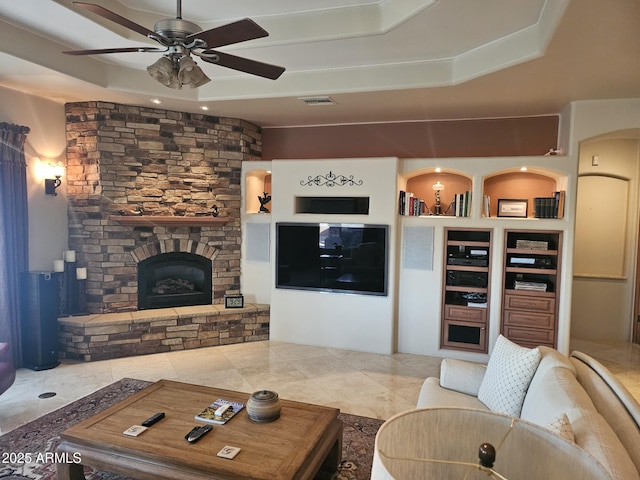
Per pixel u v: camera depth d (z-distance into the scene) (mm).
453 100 4664
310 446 2279
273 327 5613
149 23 3600
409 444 951
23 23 3447
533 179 5234
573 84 4016
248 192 5867
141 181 5266
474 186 4922
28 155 4719
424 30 3414
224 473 2082
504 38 3545
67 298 5105
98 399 3801
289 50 3916
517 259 4906
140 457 2227
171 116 5367
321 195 5336
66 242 5199
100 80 4383
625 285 5895
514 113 5168
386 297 5133
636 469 1389
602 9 2561
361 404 3787
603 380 2258
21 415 3492
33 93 4684
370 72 4348
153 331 5082
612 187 5895
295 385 4184
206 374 4441
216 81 4828
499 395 2586
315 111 5293
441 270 5062
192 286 5797
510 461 944
